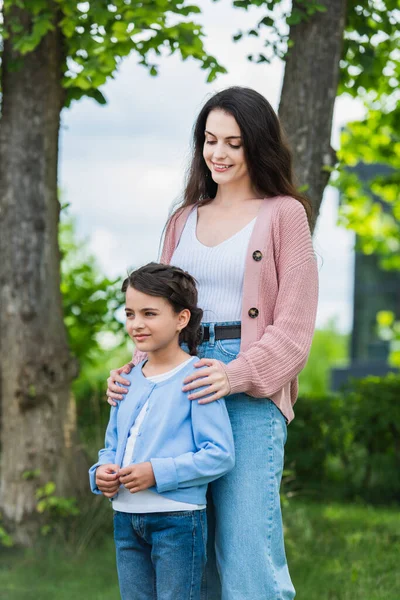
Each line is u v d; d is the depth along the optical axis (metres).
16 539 6.96
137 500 3.43
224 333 3.62
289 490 7.91
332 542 7.08
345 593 5.69
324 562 6.46
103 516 7.12
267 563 3.54
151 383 3.53
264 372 3.47
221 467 3.38
